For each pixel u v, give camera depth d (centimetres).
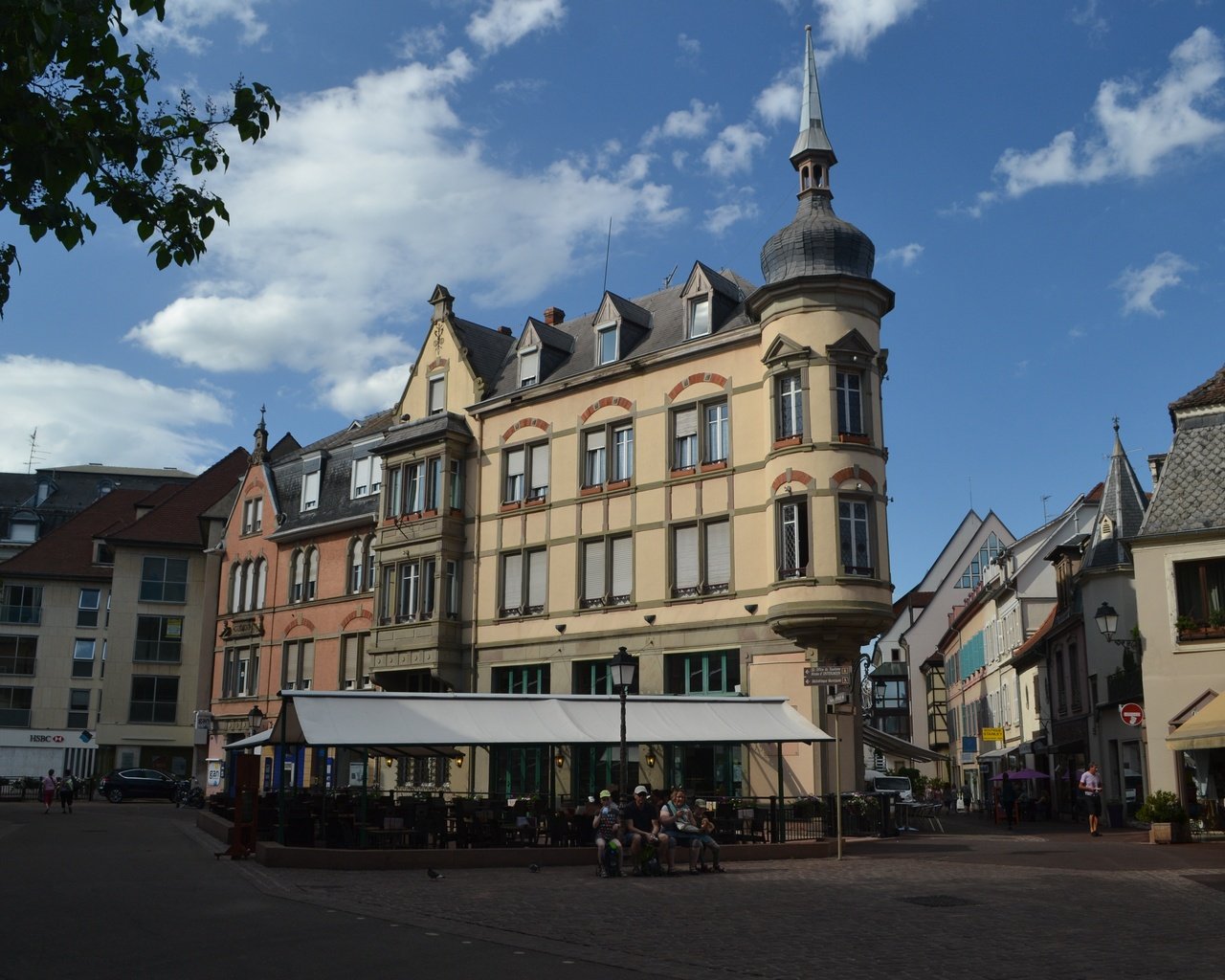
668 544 3322
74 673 6619
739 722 2653
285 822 2219
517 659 3625
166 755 5972
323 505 4659
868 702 8575
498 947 1170
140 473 9344
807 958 1112
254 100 1067
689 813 2034
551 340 3853
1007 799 4100
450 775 3709
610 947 1175
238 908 1448
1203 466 2983
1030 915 1402
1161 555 2955
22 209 1001
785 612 2962
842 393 3067
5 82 905
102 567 6781
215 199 1073
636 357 3475
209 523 5759
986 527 8156
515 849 2144
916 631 8038
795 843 2312
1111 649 3881
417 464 4031
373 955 1105
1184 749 2805
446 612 3797
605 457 3541
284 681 4641
